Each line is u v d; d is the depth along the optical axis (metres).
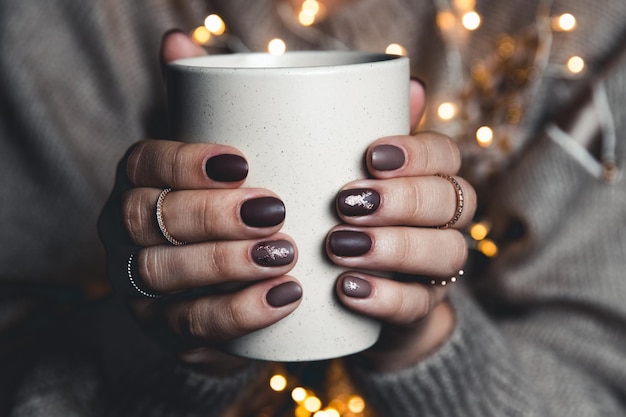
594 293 0.50
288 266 0.32
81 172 0.55
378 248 0.33
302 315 0.33
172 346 0.39
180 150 0.32
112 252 0.37
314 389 0.50
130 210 0.34
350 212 0.32
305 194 0.32
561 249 0.51
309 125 0.31
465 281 0.54
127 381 0.47
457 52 0.55
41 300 0.56
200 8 0.56
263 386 0.49
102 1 0.55
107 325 0.50
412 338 0.41
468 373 0.44
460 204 0.35
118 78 0.56
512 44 0.54
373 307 0.33
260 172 0.32
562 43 0.54
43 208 0.55
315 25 0.54
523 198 0.51
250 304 0.33
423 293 0.36
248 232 0.32
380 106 0.32
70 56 0.56
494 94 0.55
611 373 0.50
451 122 0.55
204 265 0.33
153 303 0.37
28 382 0.47
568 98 0.54
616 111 0.51
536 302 0.51
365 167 0.32
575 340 0.50
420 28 0.55
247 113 0.31
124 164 0.35
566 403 0.47
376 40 0.55
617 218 0.51
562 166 0.51
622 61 0.51
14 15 0.55
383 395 0.44
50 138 0.54
